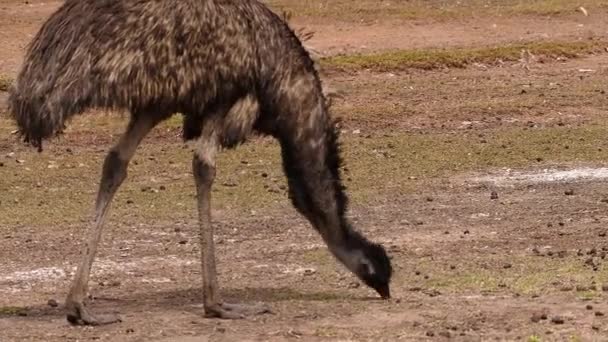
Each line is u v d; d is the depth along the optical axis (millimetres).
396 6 75375
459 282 30734
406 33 69312
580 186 42344
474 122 51531
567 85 58062
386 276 28688
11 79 55781
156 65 25641
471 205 40000
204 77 26094
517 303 28406
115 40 25438
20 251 34938
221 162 44875
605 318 27016
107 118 49812
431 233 36594
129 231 36969
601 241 35219
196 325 26812
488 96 55719
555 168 44844
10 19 70688
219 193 41312
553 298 28812
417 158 45969
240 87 26594
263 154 46031
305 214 28391
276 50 27000
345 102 54125
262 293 30109
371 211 39375
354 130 50062
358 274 28531
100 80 25281
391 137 48844
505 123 51406
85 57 25281
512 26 71562
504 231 36688
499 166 45125
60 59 25359
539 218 38188
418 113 52531
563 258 33125
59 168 44594
